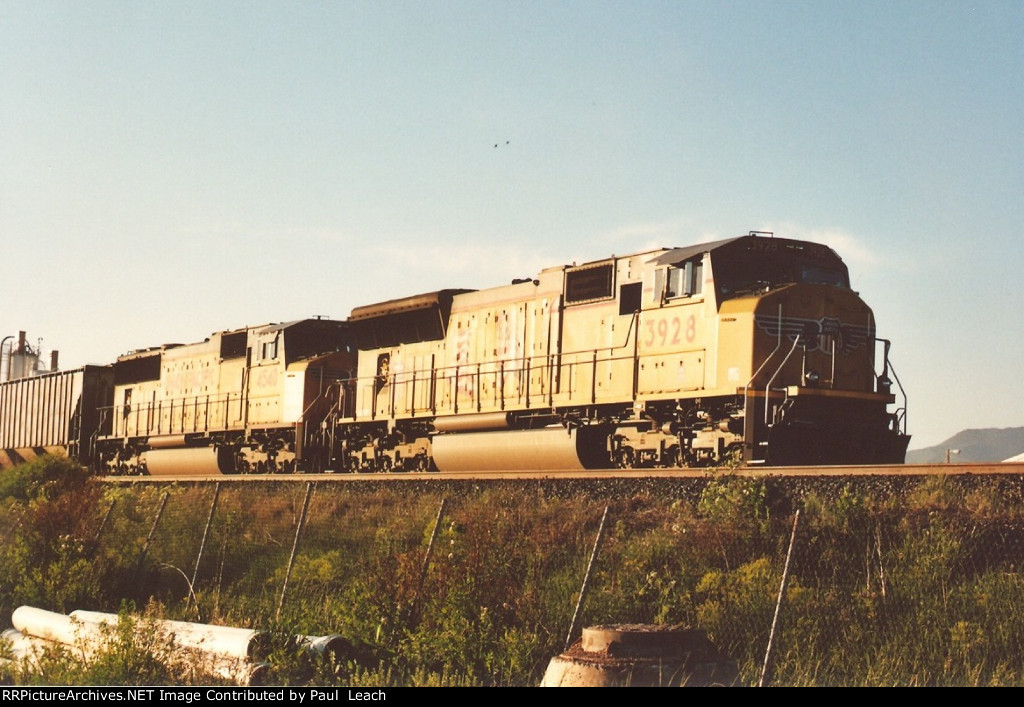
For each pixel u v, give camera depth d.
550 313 27.70
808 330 22.88
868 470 18.33
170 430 43.66
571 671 11.65
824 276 24.28
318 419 36.12
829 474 18.75
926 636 13.36
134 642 14.77
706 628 14.35
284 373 37.28
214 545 24.16
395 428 32.75
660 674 11.45
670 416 24.06
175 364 44.59
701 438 23.17
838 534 16.77
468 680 13.40
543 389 27.47
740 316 22.58
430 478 26.34
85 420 49.12
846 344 23.30
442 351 31.52
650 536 18.30
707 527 17.77
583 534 19.06
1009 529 15.92
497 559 15.98
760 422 22.23
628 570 16.38
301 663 14.08
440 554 16.12
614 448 25.44
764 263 23.75
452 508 23.12
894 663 12.88
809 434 22.64
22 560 21.23
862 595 14.48
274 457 37.56
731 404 22.72
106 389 49.75
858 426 23.19
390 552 17.23
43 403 52.34
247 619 17.56
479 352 30.00
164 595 20.77
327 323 38.56
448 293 31.73
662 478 21.00
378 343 34.50
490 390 29.31
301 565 19.88
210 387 41.69
